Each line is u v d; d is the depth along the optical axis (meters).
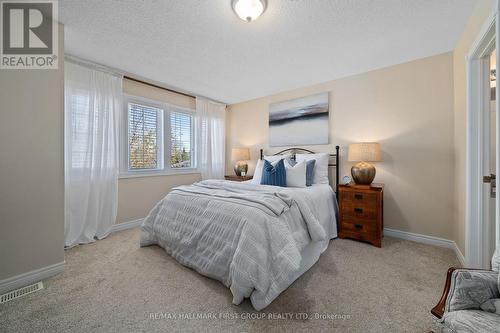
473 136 1.74
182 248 1.95
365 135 2.86
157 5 1.61
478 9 1.59
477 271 0.93
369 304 1.42
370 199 2.40
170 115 3.57
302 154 3.21
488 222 1.68
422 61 2.46
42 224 1.74
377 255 2.15
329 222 2.53
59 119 1.84
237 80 3.15
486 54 1.67
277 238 1.49
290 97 3.58
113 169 2.77
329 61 2.53
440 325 0.87
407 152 2.57
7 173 1.58
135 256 2.13
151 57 2.44
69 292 1.55
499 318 0.79
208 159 4.01
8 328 1.22
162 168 3.47
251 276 1.35
